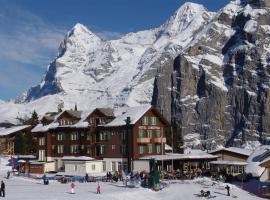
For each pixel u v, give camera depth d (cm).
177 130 18325
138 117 12588
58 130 14212
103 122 13312
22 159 15400
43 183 9844
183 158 12075
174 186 9062
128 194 7856
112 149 12900
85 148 13512
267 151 10606
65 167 12825
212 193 8281
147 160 12069
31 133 15762
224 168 12150
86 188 8669
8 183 10012
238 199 7850
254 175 11106
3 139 17412
